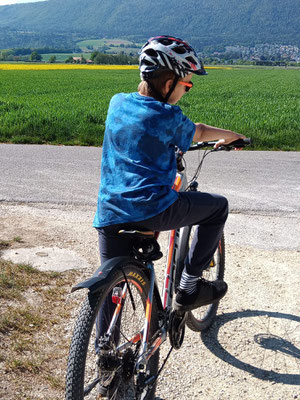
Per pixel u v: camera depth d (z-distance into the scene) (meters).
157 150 2.33
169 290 2.89
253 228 5.68
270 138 11.68
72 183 7.32
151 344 2.60
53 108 17.23
